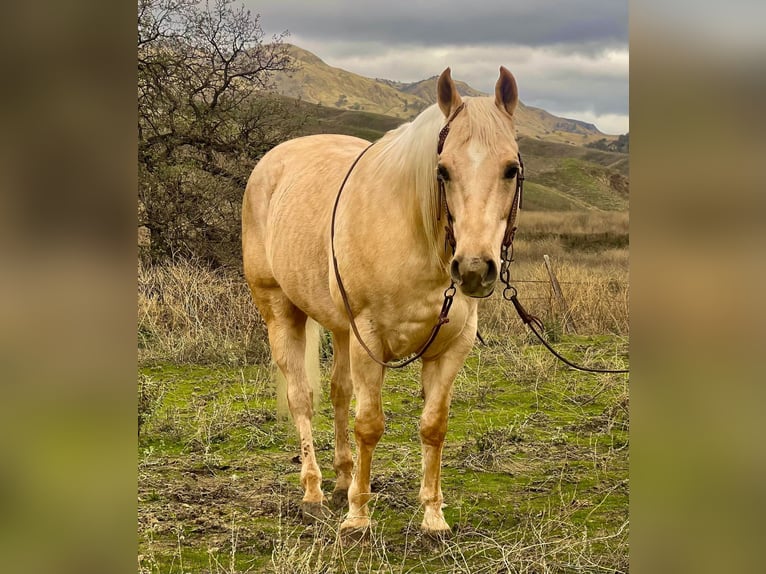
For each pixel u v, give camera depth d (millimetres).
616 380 7043
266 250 4637
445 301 3285
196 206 11523
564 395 6699
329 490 4438
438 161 3076
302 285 4168
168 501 4180
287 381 4469
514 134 3068
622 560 3258
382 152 3664
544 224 32406
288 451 5234
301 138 4973
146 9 11828
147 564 3324
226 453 5164
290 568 3135
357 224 3566
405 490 4395
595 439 5426
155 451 5133
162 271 9602
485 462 4883
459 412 6273
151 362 7938
